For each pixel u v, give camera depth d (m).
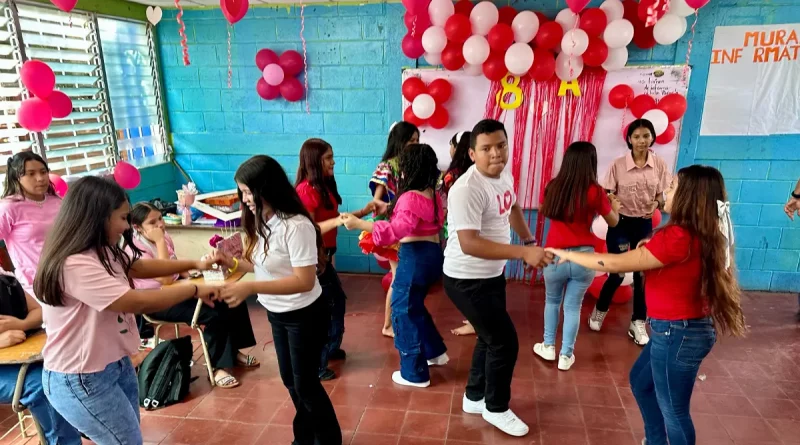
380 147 4.14
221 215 3.44
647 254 1.64
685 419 1.76
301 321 1.86
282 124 4.22
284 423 2.41
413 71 3.90
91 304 1.44
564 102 3.75
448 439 2.27
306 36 3.98
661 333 1.70
